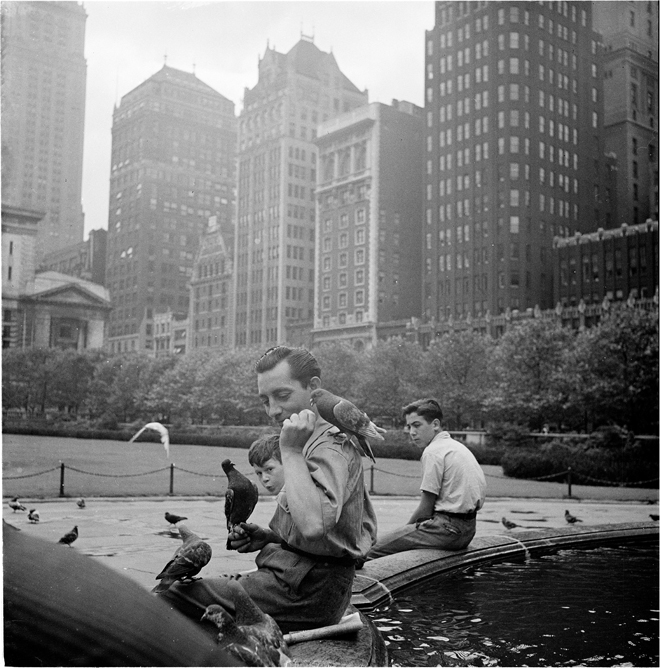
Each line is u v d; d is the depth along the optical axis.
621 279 73.31
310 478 2.78
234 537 3.01
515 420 46.59
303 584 2.91
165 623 0.97
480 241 82.38
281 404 2.99
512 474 25.52
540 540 6.91
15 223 64.00
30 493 14.63
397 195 93.62
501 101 81.69
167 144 96.81
